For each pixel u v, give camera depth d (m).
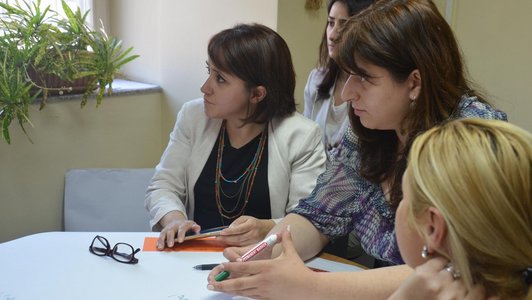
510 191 0.57
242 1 2.21
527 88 2.58
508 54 2.58
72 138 2.15
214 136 1.63
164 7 2.44
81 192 1.98
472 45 2.61
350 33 1.07
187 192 1.66
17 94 1.79
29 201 2.06
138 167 2.47
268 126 1.62
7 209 2.00
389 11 1.04
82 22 2.01
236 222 1.35
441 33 1.04
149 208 1.62
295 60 2.31
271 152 1.59
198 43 2.35
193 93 2.41
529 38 2.53
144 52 2.56
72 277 1.10
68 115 2.11
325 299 1.00
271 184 1.57
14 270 1.12
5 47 1.80
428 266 0.68
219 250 1.27
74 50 1.97
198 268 1.15
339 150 1.34
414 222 0.64
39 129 2.03
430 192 0.60
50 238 1.30
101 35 2.06
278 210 1.59
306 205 1.32
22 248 1.23
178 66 2.44
